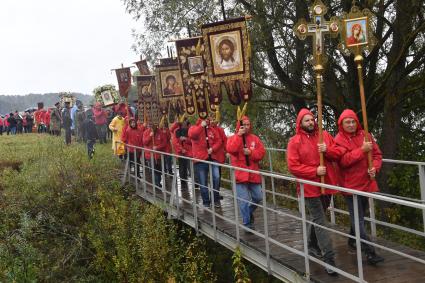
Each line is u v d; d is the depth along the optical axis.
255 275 10.92
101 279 10.79
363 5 12.80
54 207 12.95
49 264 10.98
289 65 15.12
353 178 6.41
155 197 11.70
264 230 7.86
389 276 5.98
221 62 9.03
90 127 17.38
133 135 14.37
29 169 14.99
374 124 15.30
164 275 9.77
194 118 15.56
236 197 8.09
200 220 9.63
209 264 10.41
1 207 12.88
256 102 15.76
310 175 6.24
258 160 8.20
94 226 11.81
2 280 9.88
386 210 13.49
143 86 13.41
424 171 7.19
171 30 14.63
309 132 6.47
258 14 13.55
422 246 12.80
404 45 12.45
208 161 9.17
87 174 13.84
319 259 6.45
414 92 14.46
